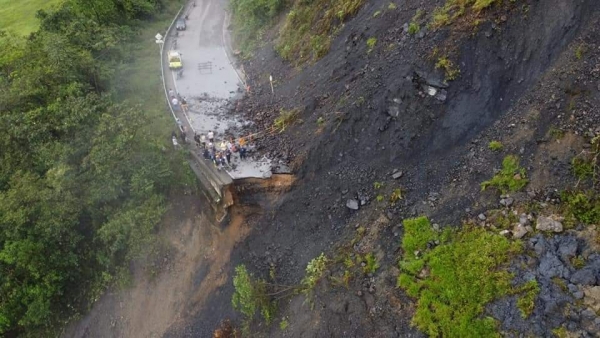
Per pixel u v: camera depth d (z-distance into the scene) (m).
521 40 19.20
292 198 22.66
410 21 22.94
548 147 16.77
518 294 14.66
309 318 18.72
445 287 15.70
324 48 28.28
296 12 32.88
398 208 19.11
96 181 24.88
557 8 18.70
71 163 26.39
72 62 32.47
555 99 17.50
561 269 14.47
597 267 13.97
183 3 48.59
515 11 19.45
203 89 32.53
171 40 40.16
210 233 24.38
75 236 26.19
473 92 19.73
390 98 21.38
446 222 17.42
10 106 30.03
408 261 17.09
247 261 22.69
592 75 17.05
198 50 38.38
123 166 24.41
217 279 23.39
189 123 28.41
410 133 20.56
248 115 28.84
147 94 33.38
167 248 25.27
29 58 33.88
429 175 19.31
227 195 22.78
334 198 21.48
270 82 31.06
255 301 20.27
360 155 21.77
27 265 25.22
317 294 18.91
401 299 16.53
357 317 17.33
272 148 24.95
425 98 20.47
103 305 26.44
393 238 18.28
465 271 15.70
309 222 21.70
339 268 18.94
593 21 17.94
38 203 25.17
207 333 22.33
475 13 20.25
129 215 24.34
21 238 25.16
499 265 15.36
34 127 27.98
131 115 25.55
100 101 29.08
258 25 37.59
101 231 24.58
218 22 43.56
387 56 22.92
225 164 24.00
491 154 17.98
